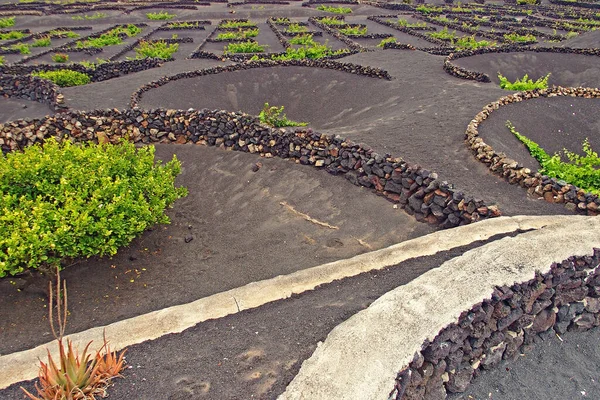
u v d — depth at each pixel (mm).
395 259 6609
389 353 4340
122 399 4273
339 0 49688
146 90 17562
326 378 4094
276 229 9344
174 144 13000
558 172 10609
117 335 5129
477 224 7465
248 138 12266
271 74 19609
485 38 31672
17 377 4621
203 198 10789
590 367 5484
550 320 5742
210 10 45125
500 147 11594
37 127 12234
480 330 5023
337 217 9469
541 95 15531
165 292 7582
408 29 33250
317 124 16828
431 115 13953
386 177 9812
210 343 5039
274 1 49625
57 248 6859
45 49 28141
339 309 5496
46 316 6871
